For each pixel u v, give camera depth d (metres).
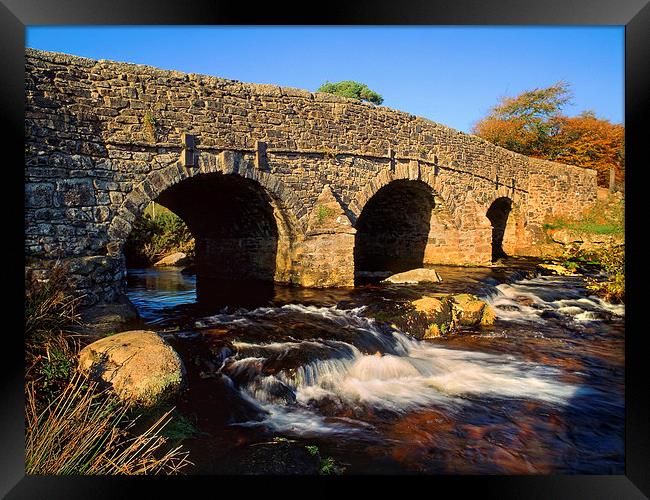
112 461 3.86
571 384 7.84
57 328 6.55
